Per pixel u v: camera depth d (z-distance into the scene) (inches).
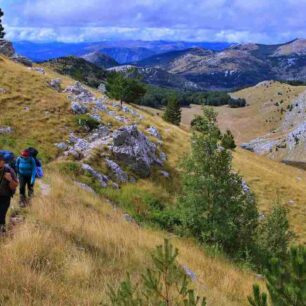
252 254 1020.5
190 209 999.0
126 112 2701.8
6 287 327.6
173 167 2023.9
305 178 4030.5
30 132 1770.4
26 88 2196.1
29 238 425.7
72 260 413.7
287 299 227.1
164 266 263.9
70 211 635.5
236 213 1011.9
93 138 1923.0
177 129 3031.5
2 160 453.1
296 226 2161.7
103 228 593.0
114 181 1601.9
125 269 452.8
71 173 1362.0
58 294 339.3
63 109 2105.1
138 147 1814.7
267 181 2603.3
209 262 733.3
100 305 323.3
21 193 622.8
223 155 995.3
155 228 995.3
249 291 603.5
